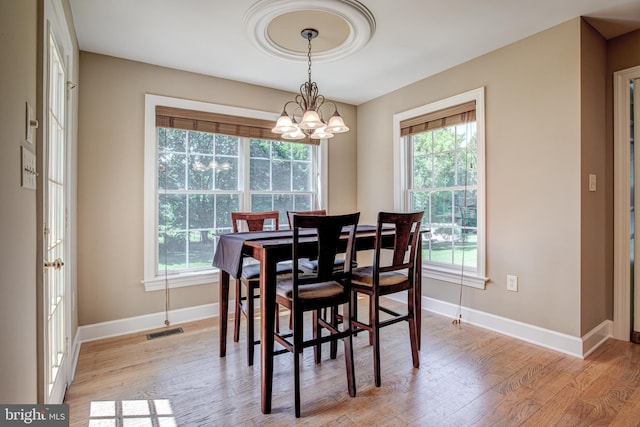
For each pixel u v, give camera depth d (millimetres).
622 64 2648
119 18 2309
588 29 2477
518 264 2748
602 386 2027
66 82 2082
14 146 1009
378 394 1966
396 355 2463
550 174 2549
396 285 2188
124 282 2920
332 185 4191
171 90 3133
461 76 3143
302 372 2230
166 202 3158
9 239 962
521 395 1941
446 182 3398
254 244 1972
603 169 2674
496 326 2898
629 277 2668
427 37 2639
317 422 1720
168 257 3170
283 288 1971
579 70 2393
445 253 3400
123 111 2910
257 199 3670
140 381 2117
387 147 3957
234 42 2658
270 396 1798
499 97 2857
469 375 2168
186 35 2545
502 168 2846
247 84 3539
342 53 2879
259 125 3609
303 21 2355
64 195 2039
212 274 3301
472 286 3088
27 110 1147
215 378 2156
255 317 3367
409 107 3670
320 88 3766
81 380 2125
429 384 2066
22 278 1095
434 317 3279
